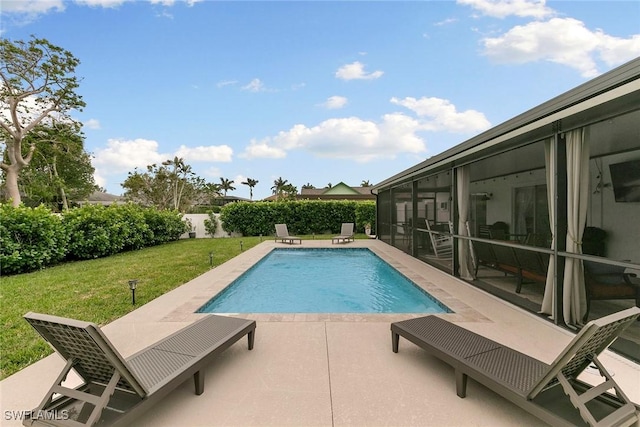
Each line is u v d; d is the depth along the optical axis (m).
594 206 3.75
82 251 9.76
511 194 5.11
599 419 2.01
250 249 12.02
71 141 25.05
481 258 6.06
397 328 3.27
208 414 2.38
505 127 4.45
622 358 3.22
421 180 9.22
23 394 2.67
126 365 2.04
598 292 3.76
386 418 2.32
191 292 5.81
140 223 12.49
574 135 3.94
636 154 3.33
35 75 20.61
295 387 2.72
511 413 2.37
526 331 3.90
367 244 13.32
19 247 7.74
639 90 2.99
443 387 2.71
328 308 6.09
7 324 4.30
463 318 4.36
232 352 3.37
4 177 24.64
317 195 40.06
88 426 1.92
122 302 5.24
